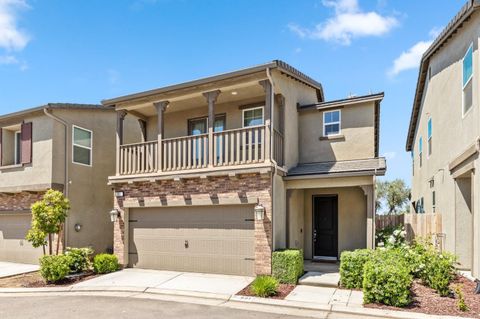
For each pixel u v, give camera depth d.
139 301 7.77
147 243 11.26
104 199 14.40
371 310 6.52
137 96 11.43
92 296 8.34
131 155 11.70
